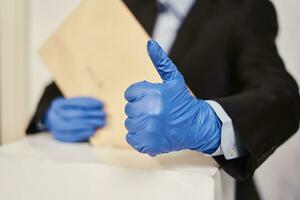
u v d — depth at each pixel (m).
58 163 0.46
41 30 1.17
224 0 0.73
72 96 0.63
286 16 1.00
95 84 0.60
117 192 0.43
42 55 0.67
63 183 0.46
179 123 0.41
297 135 0.98
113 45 0.58
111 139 0.56
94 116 0.58
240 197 0.68
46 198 0.46
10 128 1.08
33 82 1.18
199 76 0.69
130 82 0.55
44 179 0.46
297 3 0.98
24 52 1.13
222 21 0.70
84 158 0.48
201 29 0.71
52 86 0.77
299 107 0.55
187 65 0.69
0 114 1.07
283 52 1.01
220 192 0.47
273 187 1.02
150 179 0.42
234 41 0.68
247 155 0.46
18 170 0.48
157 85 0.41
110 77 0.58
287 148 1.00
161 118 0.39
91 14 0.61
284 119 0.51
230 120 0.45
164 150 0.41
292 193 1.01
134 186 0.43
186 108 0.42
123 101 0.56
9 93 1.08
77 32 0.62
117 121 0.57
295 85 0.58
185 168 0.43
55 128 0.63
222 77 0.69
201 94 0.69
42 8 1.16
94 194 0.44
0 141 1.07
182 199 0.41
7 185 0.48
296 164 0.99
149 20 0.76
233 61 0.69
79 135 0.59
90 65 0.60
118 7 0.58
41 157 0.48
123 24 0.57
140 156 0.49
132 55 0.55
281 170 1.01
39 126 0.73
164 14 0.76
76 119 0.59
